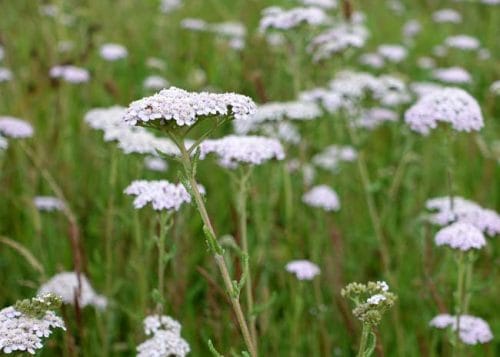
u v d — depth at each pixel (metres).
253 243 1.50
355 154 1.61
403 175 1.65
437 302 1.30
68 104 1.74
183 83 1.85
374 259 1.53
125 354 1.40
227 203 1.57
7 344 1.09
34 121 1.64
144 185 1.26
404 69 2.22
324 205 1.47
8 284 1.44
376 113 1.71
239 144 1.31
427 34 2.68
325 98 1.56
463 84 1.92
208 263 1.43
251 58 1.82
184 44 2.25
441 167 1.66
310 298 1.39
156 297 1.21
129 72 1.99
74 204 1.56
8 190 1.53
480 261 1.50
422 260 1.39
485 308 1.45
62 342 1.33
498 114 1.94
